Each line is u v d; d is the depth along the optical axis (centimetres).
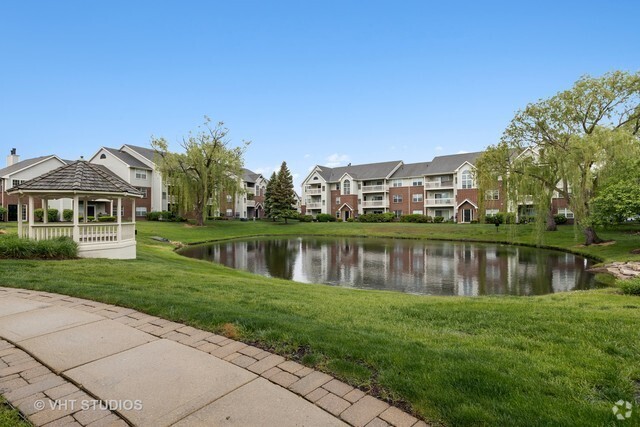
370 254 2417
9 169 3988
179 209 4209
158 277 928
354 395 301
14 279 781
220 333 448
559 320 571
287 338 420
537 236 2706
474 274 1647
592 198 2323
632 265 1645
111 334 443
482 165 3462
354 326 523
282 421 262
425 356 376
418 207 5431
